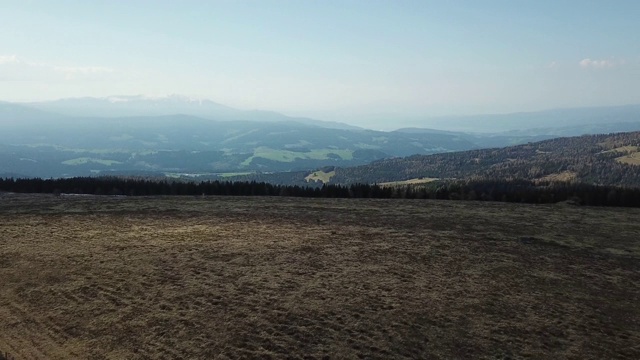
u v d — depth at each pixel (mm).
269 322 17328
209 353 15164
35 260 24516
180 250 26797
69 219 36719
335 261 25141
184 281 21453
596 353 16125
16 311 18578
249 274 22578
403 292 20688
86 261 24438
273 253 26453
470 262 25828
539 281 23234
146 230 32656
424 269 24203
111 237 30156
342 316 17969
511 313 19062
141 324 17188
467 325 17734
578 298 21250
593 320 18844
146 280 21578
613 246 31484
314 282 21625
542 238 32969
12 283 21406
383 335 16578
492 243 30641
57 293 20172
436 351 15734
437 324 17672
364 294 20266
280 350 15352
